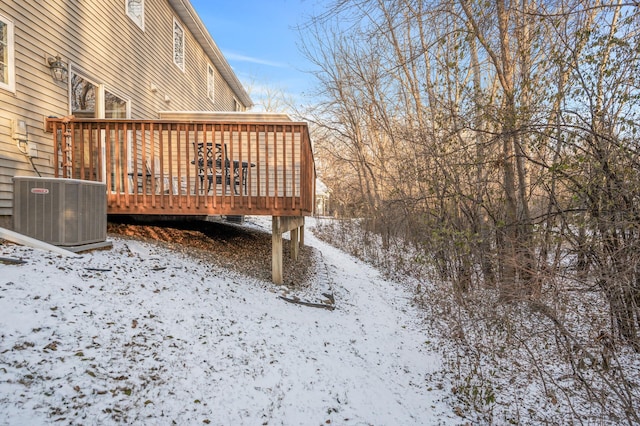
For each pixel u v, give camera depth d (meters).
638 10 4.29
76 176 5.64
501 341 5.04
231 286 4.87
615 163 3.98
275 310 4.67
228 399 2.62
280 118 9.14
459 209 6.71
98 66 7.01
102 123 5.35
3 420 1.82
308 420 2.70
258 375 3.04
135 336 2.90
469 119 6.21
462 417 3.36
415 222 8.74
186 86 11.61
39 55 5.57
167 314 3.41
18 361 2.21
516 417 3.46
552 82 5.12
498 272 5.13
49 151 5.79
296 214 5.48
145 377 2.51
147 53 8.97
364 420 2.90
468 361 4.72
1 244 3.72
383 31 7.47
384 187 13.04
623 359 4.32
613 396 3.70
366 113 13.87
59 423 1.92
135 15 8.61
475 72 7.96
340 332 4.83
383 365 4.18
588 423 3.31
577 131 4.31
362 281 8.72
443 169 6.49
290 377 3.18
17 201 4.00
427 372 4.30
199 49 12.81
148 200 5.35
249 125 5.38
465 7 6.13
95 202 4.41
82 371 2.33
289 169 8.15
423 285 8.62
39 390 2.08
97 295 3.27
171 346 2.96
